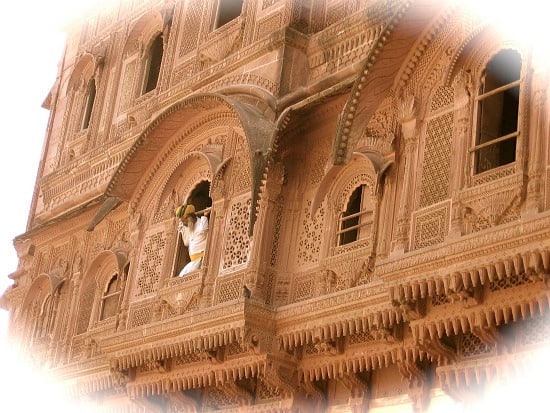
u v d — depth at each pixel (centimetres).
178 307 1405
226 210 1387
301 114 1318
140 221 1557
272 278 1300
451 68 1134
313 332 1198
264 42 1424
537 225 941
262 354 1236
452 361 1059
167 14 1753
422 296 1039
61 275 1816
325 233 1274
